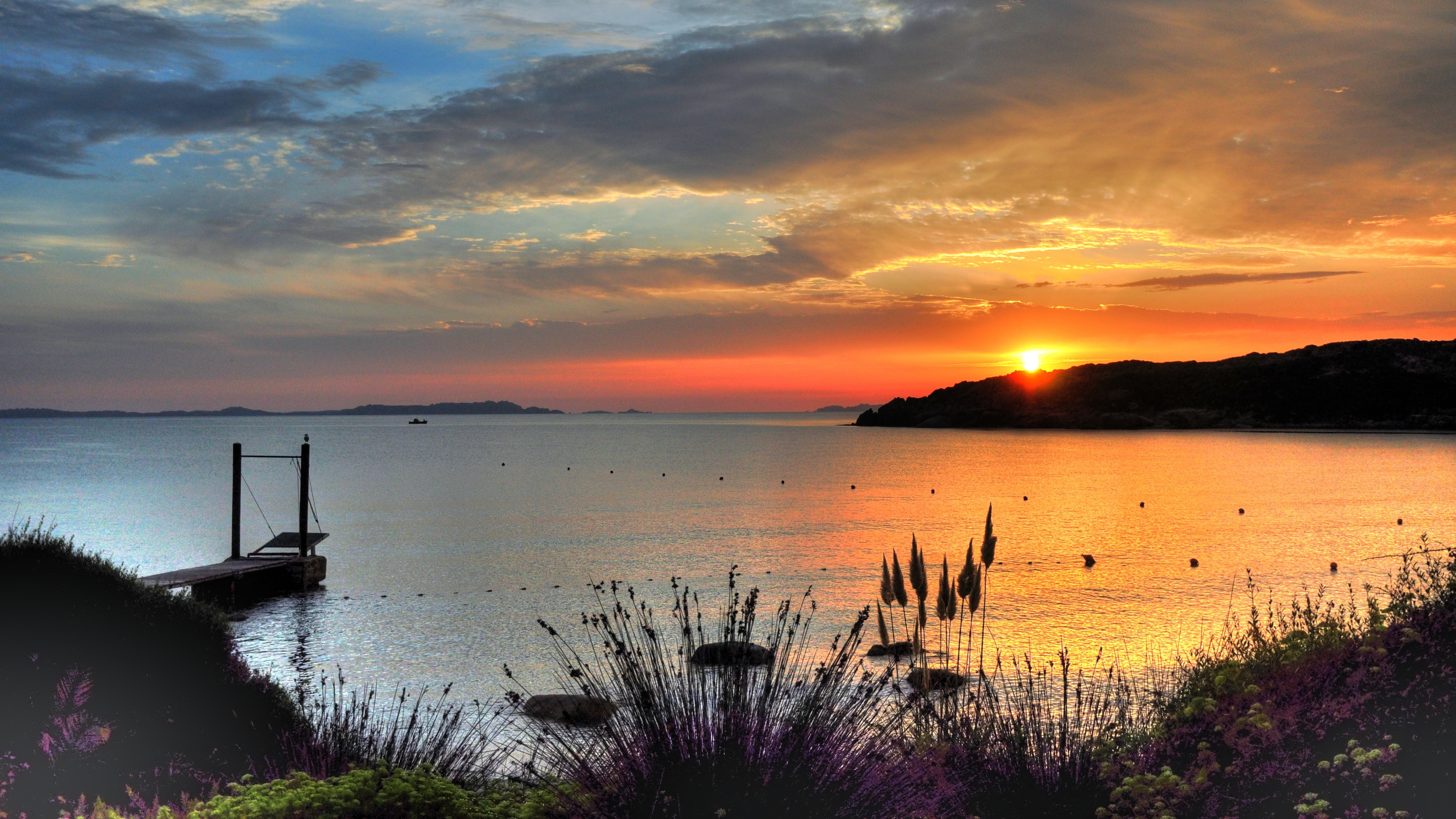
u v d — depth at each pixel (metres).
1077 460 107.88
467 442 194.25
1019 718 6.07
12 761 5.38
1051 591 27.59
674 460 118.19
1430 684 5.11
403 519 52.38
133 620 8.28
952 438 184.50
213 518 53.03
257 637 23.02
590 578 31.77
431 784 5.35
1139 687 11.38
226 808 4.88
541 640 21.89
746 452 140.38
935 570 31.88
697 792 4.71
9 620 7.78
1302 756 4.77
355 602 27.94
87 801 5.32
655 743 4.88
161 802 5.59
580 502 62.25
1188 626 21.52
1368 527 44.22
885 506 58.69
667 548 40.00
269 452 146.38
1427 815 4.13
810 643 18.09
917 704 6.87
